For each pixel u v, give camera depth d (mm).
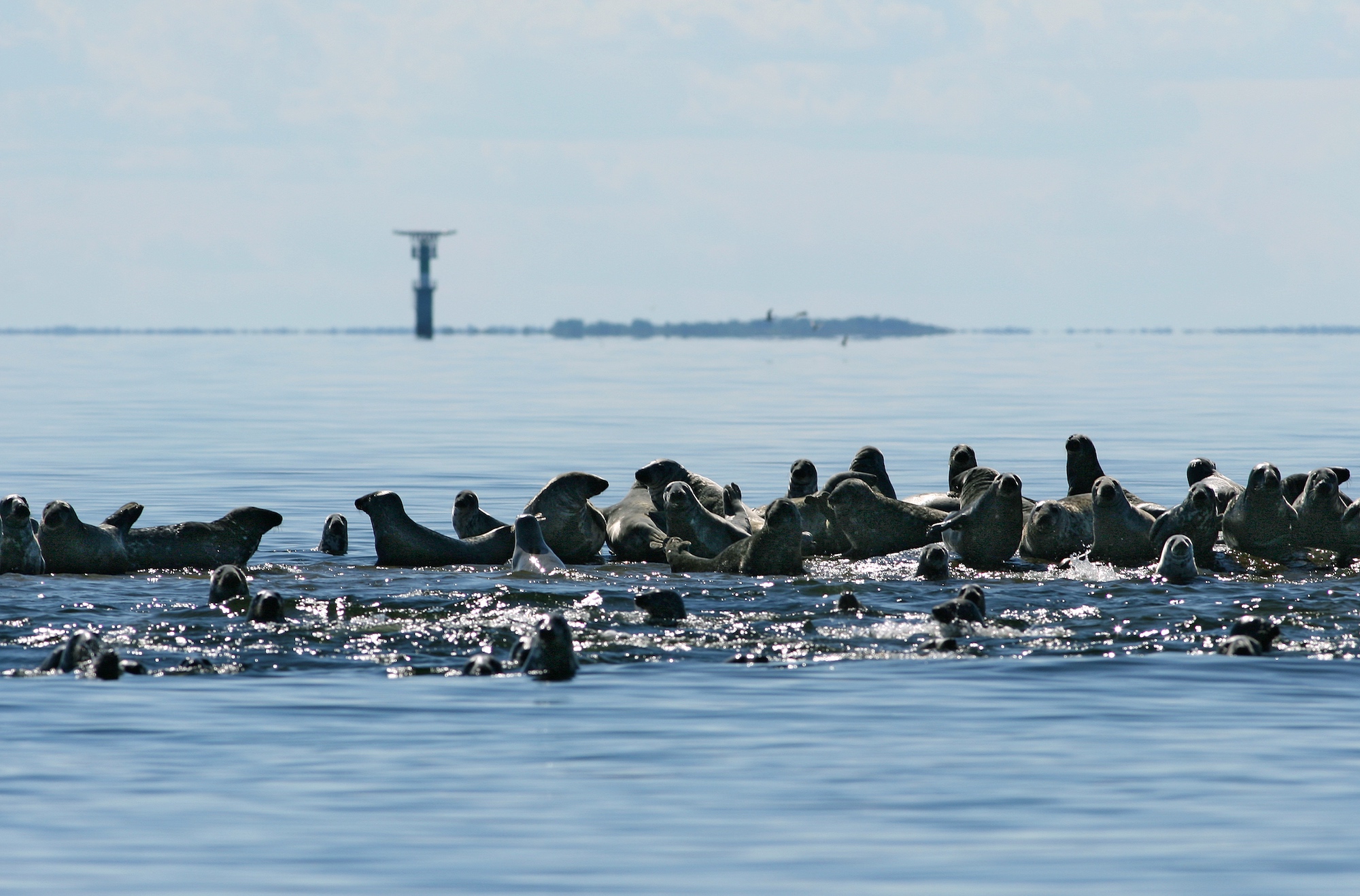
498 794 30922
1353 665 41594
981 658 42531
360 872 26969
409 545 60562
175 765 32594
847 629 45812
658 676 40562
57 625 45750
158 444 138375
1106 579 56094
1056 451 129625
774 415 184250
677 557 59906
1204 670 41062
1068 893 26109
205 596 50750
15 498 56375
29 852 27797
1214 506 58312
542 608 48156
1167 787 31375
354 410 197250
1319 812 29859
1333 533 59750
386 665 41750
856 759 33156
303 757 33250
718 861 27516
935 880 26656
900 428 160750
